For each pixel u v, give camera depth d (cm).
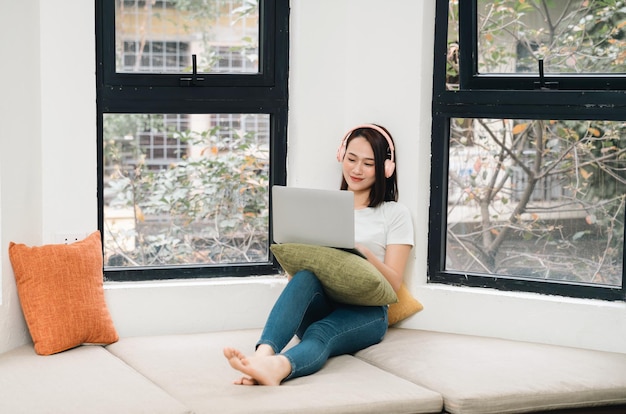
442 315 359
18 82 325
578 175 350
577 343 340
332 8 368
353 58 370
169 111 362
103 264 362
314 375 293
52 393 266
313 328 311
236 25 365
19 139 326
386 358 314
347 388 278
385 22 362
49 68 342
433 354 318
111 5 351
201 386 277
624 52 332
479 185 366
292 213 328
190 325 359
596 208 348
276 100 371
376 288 315
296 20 366
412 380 293
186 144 368
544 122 352
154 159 366
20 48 325
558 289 351
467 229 369
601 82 338
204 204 373
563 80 343
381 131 358
